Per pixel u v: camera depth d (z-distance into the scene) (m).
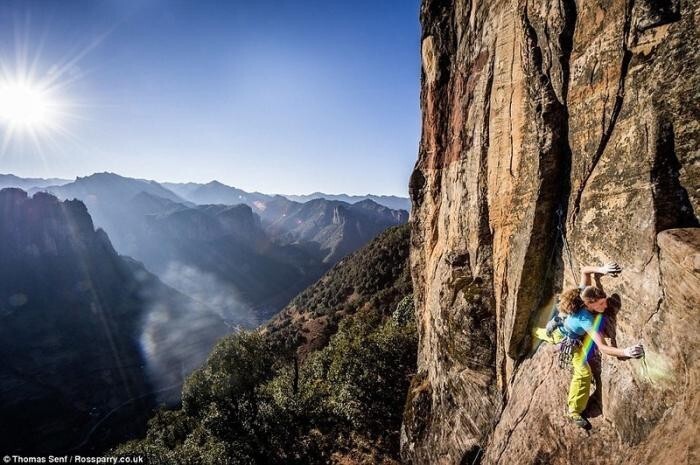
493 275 11.47
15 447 89.81
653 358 5.32
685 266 4.68
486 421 11.21
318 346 72.19
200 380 31.48
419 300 19.11
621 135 6.46
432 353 15.69
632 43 6.33
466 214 12.90
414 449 15.52
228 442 27.34
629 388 5.73
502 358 10.66
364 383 26.86
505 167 10.14
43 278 158.62
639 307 5.71
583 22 7.45
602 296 6.45
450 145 14.73
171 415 45.03
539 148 8.14
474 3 12.52
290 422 28.16
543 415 7.51
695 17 5.42
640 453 4.88
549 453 6.96
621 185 6.34
